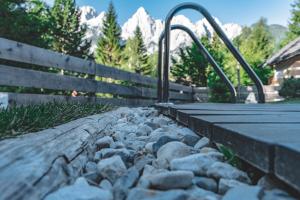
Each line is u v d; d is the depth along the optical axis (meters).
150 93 10.82
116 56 45.75
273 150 1.00
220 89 13.78
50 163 1.17
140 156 1.74
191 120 2.34
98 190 0.96
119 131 2.91
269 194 0.97
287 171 0.91
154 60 55.19
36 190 0.93
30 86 4.98
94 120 2.79
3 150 1.17
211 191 1.16
